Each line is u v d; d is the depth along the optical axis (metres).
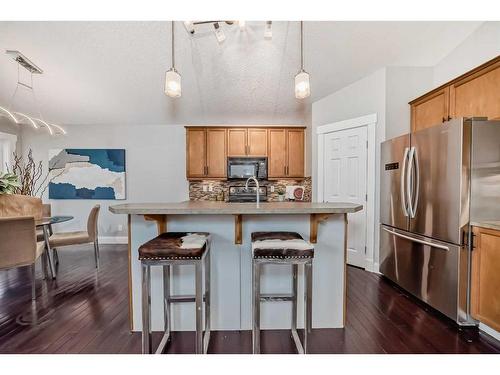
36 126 3.28
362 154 3.47
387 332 2.02
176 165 5.10
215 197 5.10
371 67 3.27
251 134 4.83
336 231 2.14
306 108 4.45
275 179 4.96
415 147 2.47
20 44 2.95
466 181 2.02
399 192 2.72
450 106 2.58
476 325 2.05
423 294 2.39
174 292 2.10
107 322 2.18
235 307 2.13
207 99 4.16
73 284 3.00
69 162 5.05
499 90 2.10
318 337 1.97
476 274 2.00
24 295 2.71
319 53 3.12
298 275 2.13
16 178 3.37
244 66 3.39
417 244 2.46
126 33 2.83
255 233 1.98
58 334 2.01
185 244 1.69
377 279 3.09
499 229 1.81
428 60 3.18
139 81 3.68
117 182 5.07
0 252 2.40
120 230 5.10
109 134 5.06
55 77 3.57
